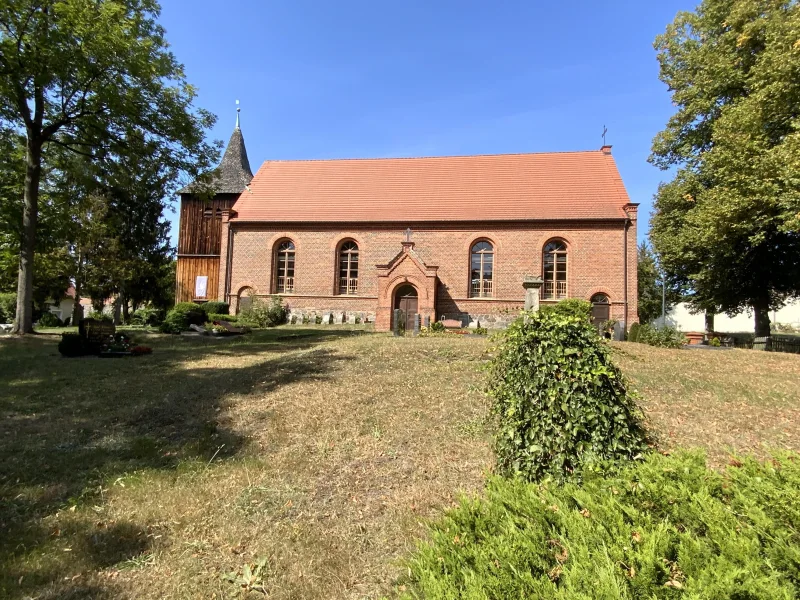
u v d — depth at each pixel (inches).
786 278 959.6
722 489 120.1
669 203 1074.7
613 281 1011.3
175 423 284.0
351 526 167.5
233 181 1314.0
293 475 208.5
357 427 262.8
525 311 177.9
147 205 1473.9
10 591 134.8
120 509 180.5
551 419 154.9
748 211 740.7
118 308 1330.0
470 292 1074.7
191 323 901.8
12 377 419.5
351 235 1122.7
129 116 730.2
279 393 329.1
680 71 996.6
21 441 256.5
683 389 350.6
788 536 94.4
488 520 119.5
